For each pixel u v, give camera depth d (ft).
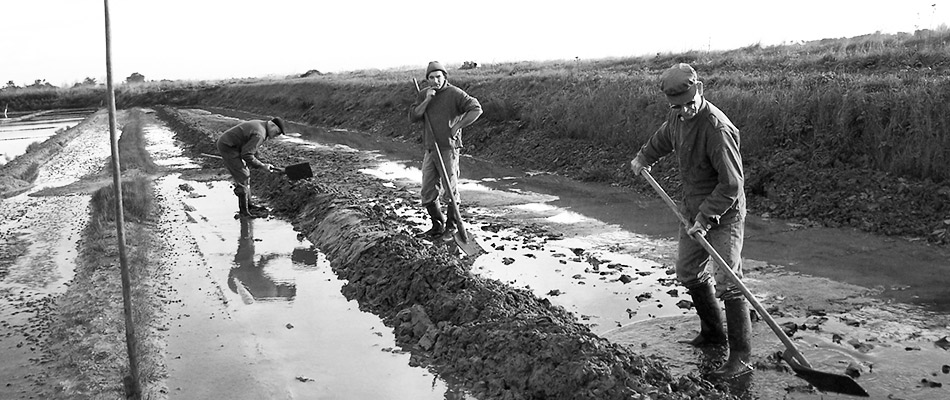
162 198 41.11
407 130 71.56
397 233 26.78
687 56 71.10
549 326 16.49
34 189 48.44
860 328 17.52
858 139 31.09
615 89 48.21
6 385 16.88
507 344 16.31
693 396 14.17
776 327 14.57
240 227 33.42
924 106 29.43
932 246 24.09
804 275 21.85
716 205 14.93
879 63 45.85
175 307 22.20
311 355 18.24
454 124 27.63
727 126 15.11
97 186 47.14
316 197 35.22
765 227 28.09
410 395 15.81
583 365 14.48
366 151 61.93
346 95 98.43
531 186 40.29
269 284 24.40
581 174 42.04
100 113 157.69
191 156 62.03
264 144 70.49
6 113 181.37
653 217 30.94
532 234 29.04
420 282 21.07
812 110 33.81
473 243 27.22
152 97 192.65
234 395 16.11
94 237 30.27
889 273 21.63
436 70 27.27
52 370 17.60
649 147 17.16
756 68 53.47
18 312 22.15
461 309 18.88
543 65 92.99
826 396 14.32
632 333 17.99
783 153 33.06
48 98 208.44
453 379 16.46
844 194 29.04
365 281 23.20
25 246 30.89
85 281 24.43
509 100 57.82
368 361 17.76
